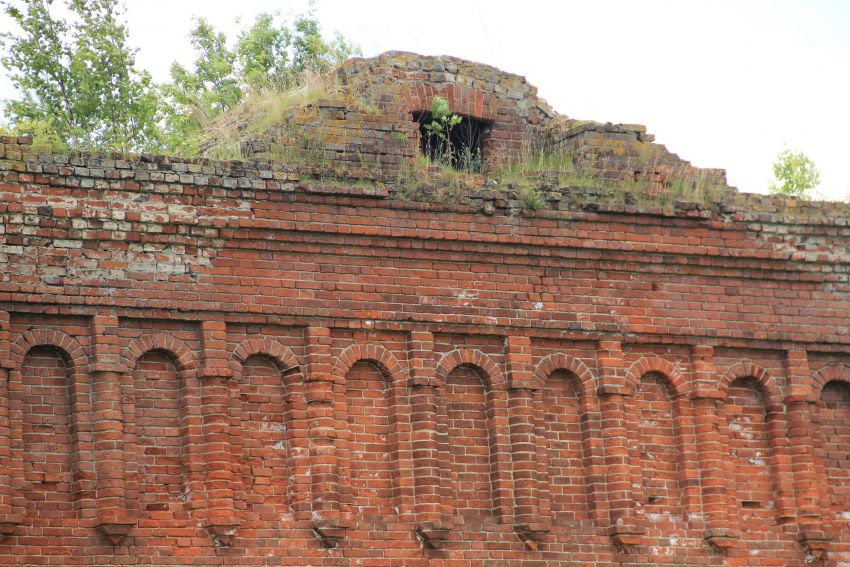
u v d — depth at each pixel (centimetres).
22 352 1794
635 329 2120
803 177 3472
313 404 1925
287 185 1959
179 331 1883
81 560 1764
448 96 2288
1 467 1734
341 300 1966
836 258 2253
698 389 2138
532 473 2006
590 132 2245
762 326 2200
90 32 3191
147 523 1809
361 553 1911
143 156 1897
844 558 2177
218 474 1844
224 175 1933
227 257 1922
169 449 1848
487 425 2030
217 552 1836
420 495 1948
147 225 1881
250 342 1914
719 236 2197
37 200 1836
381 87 2245
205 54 3919
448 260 2039
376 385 1986
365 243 1992
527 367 2047
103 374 1817
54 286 1820
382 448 1966
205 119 2631
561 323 2081
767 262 2217
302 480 1900
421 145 2364
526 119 2341
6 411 1755
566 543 2019
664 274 2161
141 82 3209
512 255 2075
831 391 2248
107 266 1855
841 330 2245
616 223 2139
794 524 2153
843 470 2216
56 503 1777
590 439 2066
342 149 2069
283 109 2150
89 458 1792
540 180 2131
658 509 2092
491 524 1986
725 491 2119
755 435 2183
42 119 2994
